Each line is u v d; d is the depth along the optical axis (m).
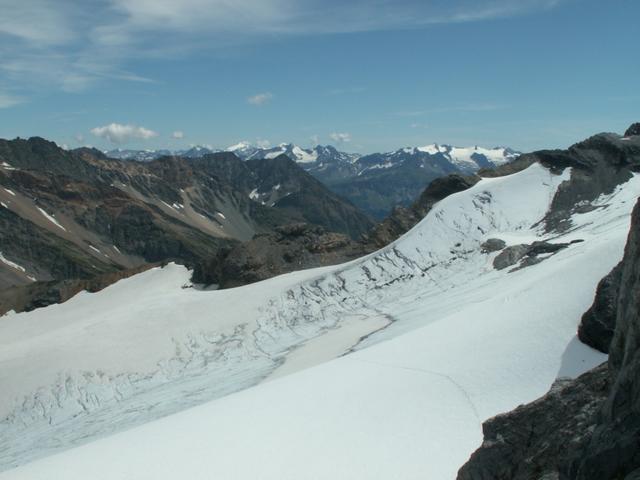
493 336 37.44
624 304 19.36
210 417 32.75
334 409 30.77
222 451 26.83
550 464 16.12
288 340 80.88
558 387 19.33
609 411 14.76
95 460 27.97
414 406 29.91
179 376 76.31
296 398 33.66
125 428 58.59
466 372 32.94
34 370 77.44
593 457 13.26
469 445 25.58
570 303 38.69
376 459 25.09
